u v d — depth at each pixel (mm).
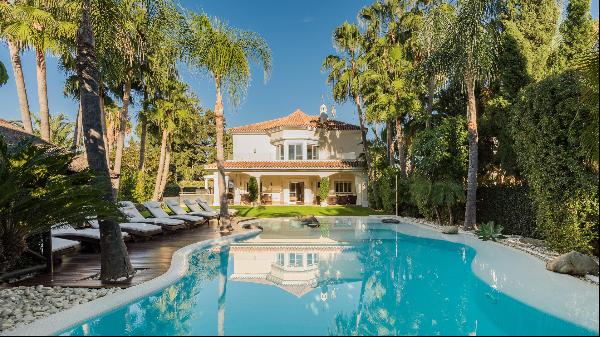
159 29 10930
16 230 6703
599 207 8695
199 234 15000
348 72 28625
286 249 12602
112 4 9633
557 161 9383
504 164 17219
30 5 15648
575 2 16297
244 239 14680
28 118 17172
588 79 6770
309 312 6309
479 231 13547
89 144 7848
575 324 5391
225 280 8516
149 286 7070
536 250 10453
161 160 29031
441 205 17734
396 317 6102
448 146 18125
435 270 9531
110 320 5816
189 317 6016
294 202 35719
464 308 6523
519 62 17234
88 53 7949
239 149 37594
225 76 15852
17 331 4836
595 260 8547
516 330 5344
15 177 6035
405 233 16297
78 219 6961
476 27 13984
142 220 14516
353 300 7055
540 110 9820
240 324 5691
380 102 24125
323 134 36594
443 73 15375
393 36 26547
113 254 7758
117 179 21000
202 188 49812
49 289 7074
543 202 9945
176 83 28203
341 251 12273
